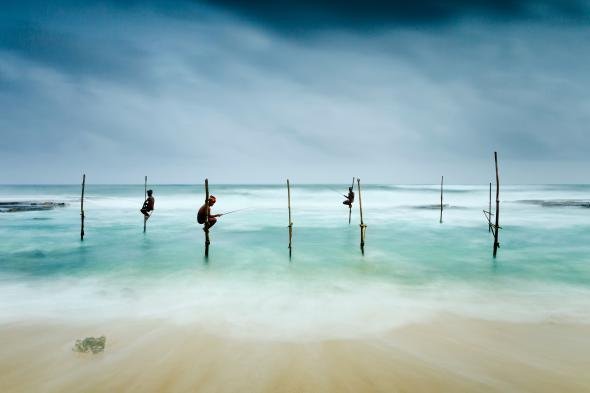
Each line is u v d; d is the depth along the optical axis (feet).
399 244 60.80
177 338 22.76
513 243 62.13
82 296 32.27
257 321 26.02
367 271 42.22
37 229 75.92
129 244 59.52
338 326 25.21
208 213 48.24
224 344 21.98
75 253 52.08
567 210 124.88
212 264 45.52
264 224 87.30
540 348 21.80
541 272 42.22
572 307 29.71
